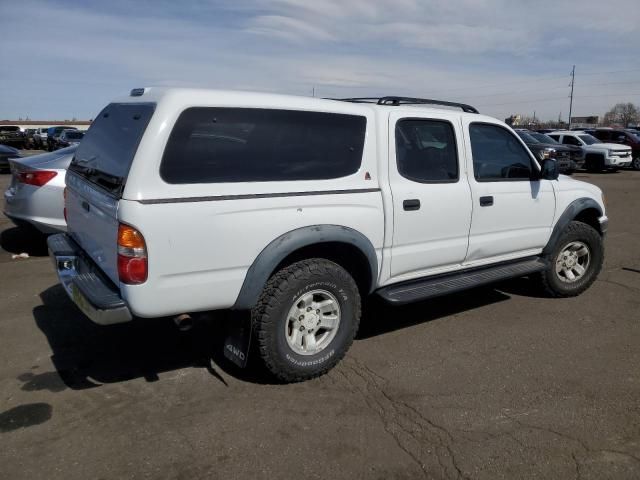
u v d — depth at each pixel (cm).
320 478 271
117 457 285
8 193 693
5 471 272
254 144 333
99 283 335
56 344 425
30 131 4009
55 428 310
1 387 357
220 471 275
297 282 346
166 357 404
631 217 1090
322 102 366
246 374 379
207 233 312
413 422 321
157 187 298
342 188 366
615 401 348
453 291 431
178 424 316
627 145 2394
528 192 488
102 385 361
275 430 311
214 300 324
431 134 425
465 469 279
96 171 359
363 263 388
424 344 436
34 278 593
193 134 310
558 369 393
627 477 274
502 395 354
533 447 297
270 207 333
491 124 467
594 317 500
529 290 581
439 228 425
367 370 388
